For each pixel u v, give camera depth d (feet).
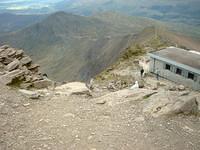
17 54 106.22
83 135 51.37
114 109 65.31
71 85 87.66
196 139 52.31
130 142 49.47
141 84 126.00
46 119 57.82
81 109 65.21
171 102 65.72
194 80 144.25
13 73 86.02
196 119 61.52
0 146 44.62
